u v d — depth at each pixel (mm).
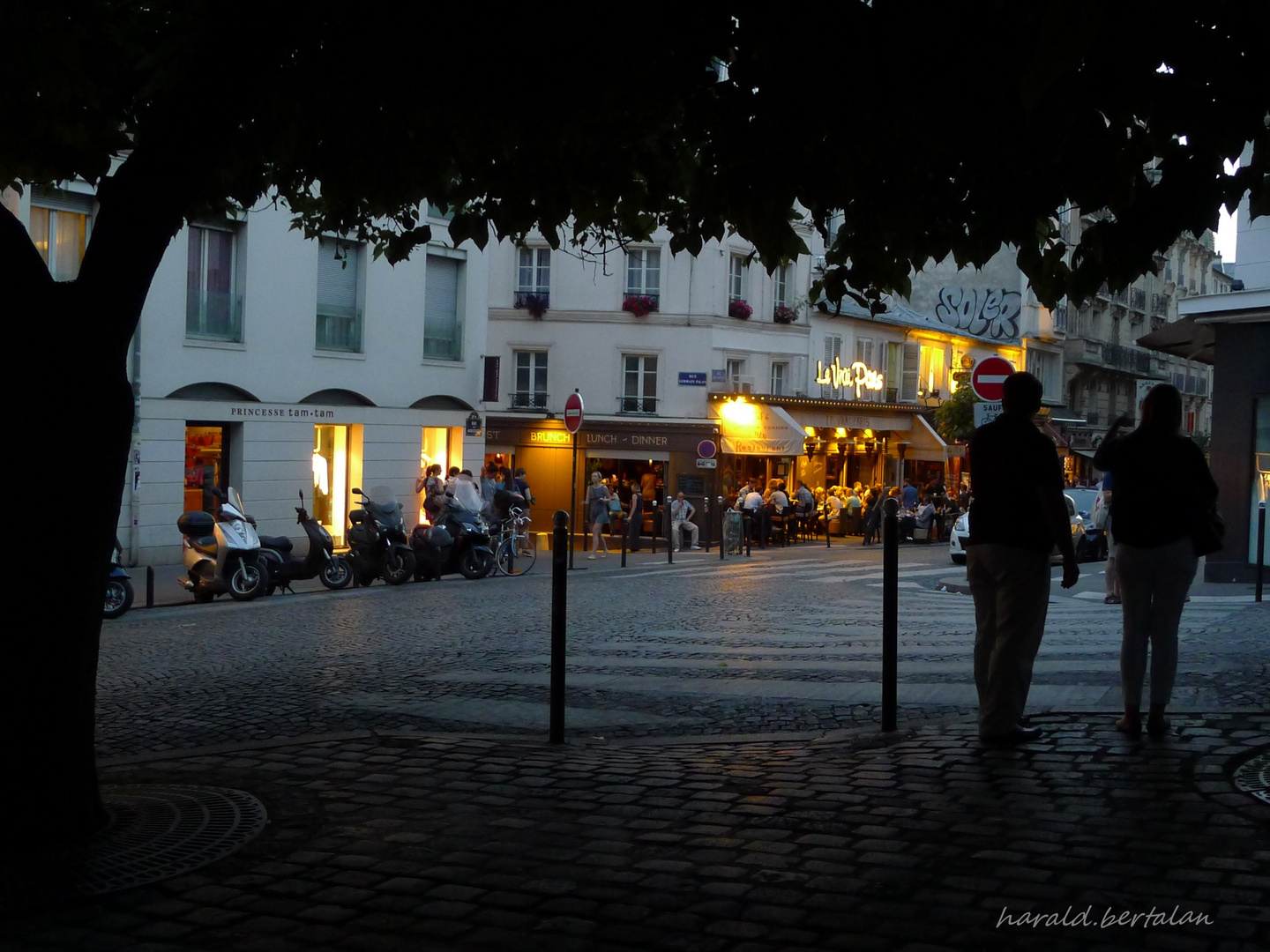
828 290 6828
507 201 7789
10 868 4676
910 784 5750
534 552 23719
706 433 37375
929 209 6445
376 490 19922
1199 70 4344
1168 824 4984
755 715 8312
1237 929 3912
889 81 5449
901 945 3854
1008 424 6473
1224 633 11891
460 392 30547
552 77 6664
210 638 12828
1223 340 20203
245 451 25328
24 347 4914
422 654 11469
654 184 7613
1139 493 6422
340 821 5309
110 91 7762
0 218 4898
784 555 30516
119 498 5180
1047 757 6152
